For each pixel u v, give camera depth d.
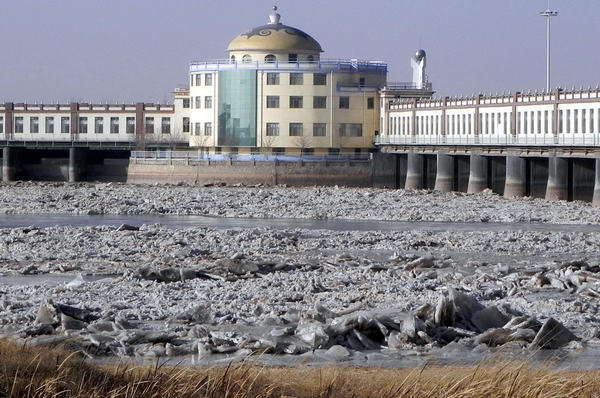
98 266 157.38
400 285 138.25
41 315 107.44
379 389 76.38
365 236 199.75
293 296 127.56
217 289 134.00
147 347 97.50
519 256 178.62
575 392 74.81
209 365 89.94
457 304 107.44
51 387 70.94
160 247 178.50
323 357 96.19
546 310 122.12
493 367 79.25
